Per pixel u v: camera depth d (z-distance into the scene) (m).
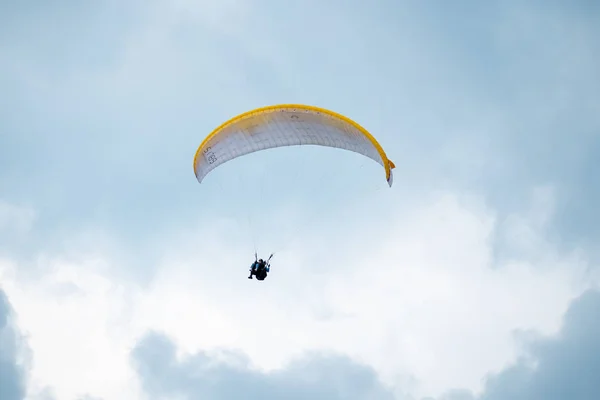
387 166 152.25
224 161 169.25
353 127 156.25
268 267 162.62
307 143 165.88
